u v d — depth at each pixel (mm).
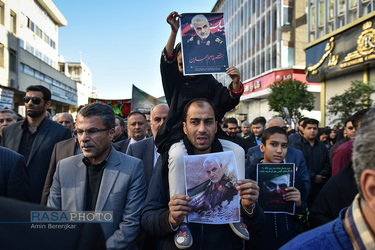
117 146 3814
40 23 30328
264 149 2855
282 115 18812
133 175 2197
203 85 2537
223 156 1784
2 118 4344
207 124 1803
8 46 20047
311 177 4633
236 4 37188
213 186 1739
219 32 2389
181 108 2227
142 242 2293
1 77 19047
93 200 2102
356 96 11344
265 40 28922
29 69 24422
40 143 3455
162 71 2559
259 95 28969
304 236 997
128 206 2113
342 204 1940
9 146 3502
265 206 2387
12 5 20938
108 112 2125
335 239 902
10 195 1982
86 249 710
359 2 14500
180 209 1595
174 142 1965
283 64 26484
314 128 4797
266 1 28719
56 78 31672
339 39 14664
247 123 7695
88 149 2025
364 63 12773
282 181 2400
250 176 2721
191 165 1756
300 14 26672
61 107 39781
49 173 2957
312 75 17141
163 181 1907
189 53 2336
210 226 1771
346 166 2018
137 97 6367
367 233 824
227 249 1760
